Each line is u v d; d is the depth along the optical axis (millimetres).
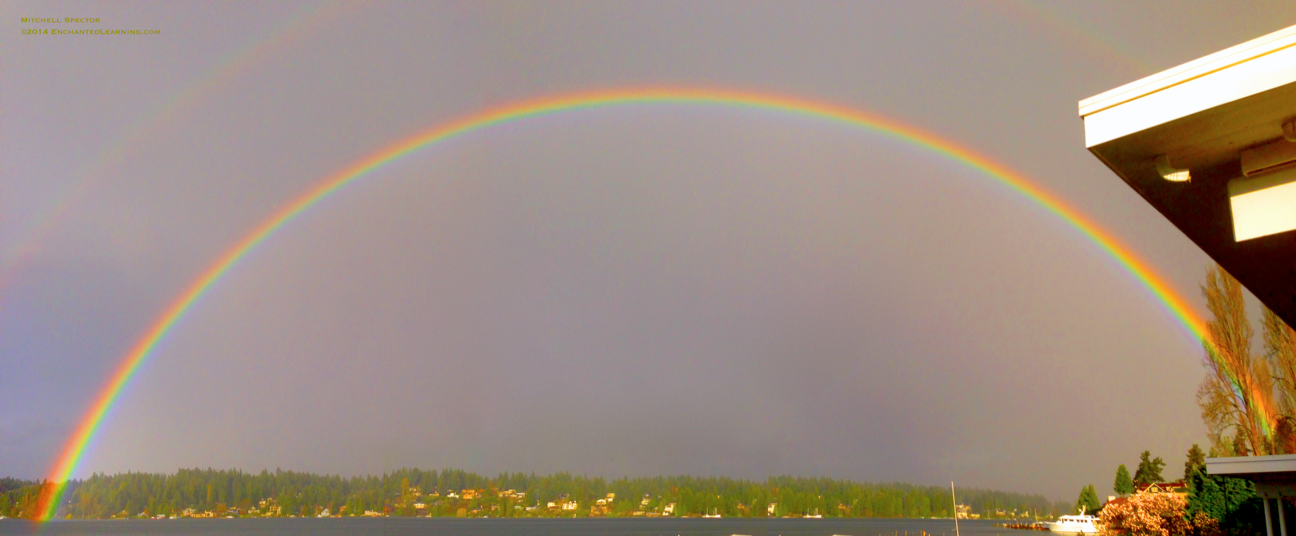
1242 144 7992
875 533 170500
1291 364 38000
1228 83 7180
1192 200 9203
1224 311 41062
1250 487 36688
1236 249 10305
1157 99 7672
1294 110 7242
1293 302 11258
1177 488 51969
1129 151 8250
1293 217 8062
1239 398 40094
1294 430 37531
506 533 187250
